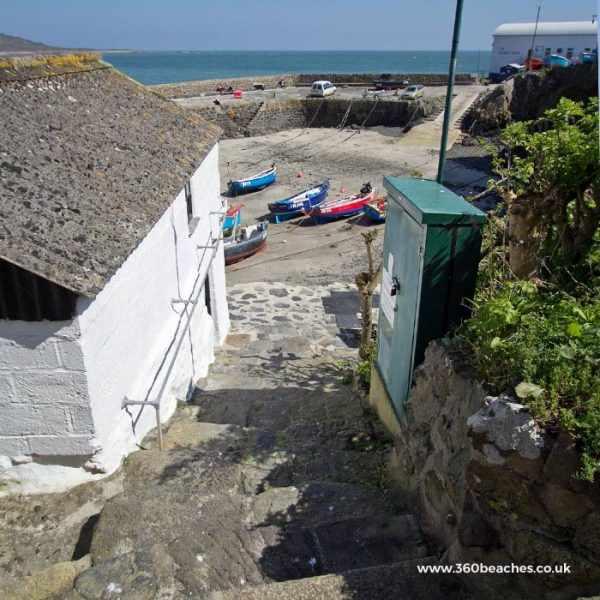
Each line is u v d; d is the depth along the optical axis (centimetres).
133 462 529
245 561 372
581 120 534
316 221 2541
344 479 507
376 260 2095
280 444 578
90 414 475
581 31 5250
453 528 362
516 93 3784
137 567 355
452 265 443
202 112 4125
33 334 439
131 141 717
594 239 509
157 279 657
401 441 498
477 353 358
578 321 348
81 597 336
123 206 552
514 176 616
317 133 4319
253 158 3659
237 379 897
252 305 1424
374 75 5488
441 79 5238
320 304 1452
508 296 394
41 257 410
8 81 620
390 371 562
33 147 539
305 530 398
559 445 279
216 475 516
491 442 301
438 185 523
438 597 320
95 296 455
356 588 323
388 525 402
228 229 2275
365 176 3169
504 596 304
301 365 982
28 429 477
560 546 283
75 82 776
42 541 444
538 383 307
